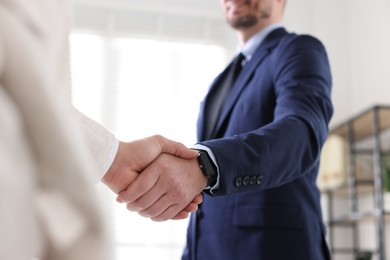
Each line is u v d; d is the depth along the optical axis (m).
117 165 0.93
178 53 3.64
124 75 3.55
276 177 0.93
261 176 0.90
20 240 0.23
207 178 0.90
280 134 0.94
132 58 3.59
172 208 0.96
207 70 3.64
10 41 0.25
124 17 3.63
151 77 3.57
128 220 3.32
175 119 3.53
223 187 0.88
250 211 1.18
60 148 0.25
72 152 0.25
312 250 1.17
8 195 0.22
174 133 3.50
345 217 3.07
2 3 0.26
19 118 0.24
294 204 1.18
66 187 0.25
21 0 0.27
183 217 1.01
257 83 1.27
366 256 2.88
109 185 0.95
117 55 3.57
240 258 1.17
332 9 3.60
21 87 0.25
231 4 1.59
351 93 3.48
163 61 3.61
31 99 0.25
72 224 0.25
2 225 0.22
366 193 3.28
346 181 3.08
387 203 2.70
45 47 0.28
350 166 2.99
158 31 3.64
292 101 1.08
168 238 3.35
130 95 3.53
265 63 1.29
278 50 1.26
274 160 0.91
